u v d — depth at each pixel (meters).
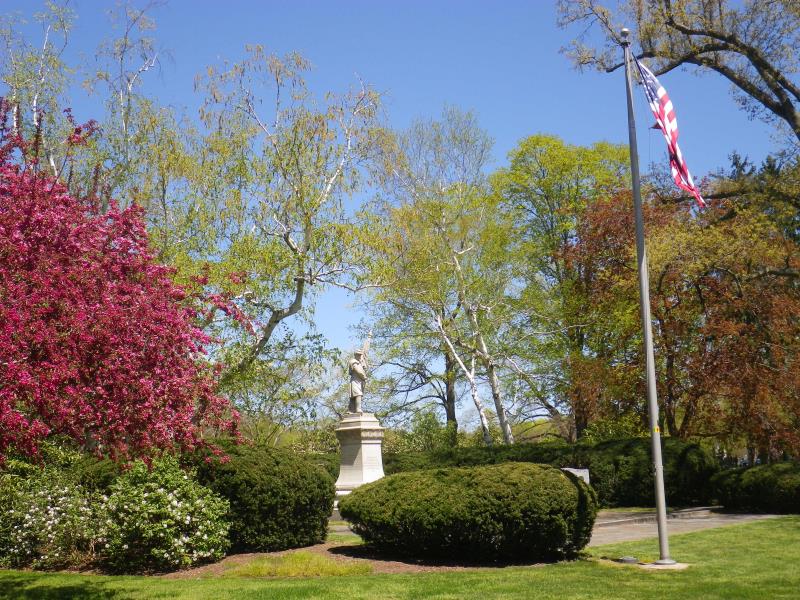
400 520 11.70
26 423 7.66
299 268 20.58
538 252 33.88
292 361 22.05
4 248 8.23
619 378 26.36
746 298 23.62
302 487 13.00
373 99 21.95
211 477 12.50
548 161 34.47
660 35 22.05
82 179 20.08
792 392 23.20
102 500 12.27
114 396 8.22
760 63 21.67
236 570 10.99
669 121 12.94
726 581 9.74
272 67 21.05
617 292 27.31
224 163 21.19
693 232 24.02
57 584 10.48
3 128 9.84
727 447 29.75
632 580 9.81
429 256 29.36
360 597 8.96
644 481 22.05
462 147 31.23
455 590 9.24
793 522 16.20
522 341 31.27
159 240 20.06
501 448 26.64
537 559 11.58
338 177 21.33
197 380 9.60
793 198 22.84
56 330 8.13
